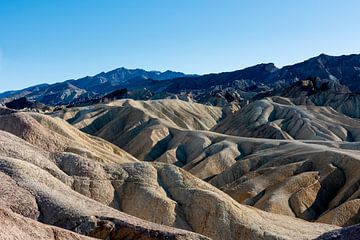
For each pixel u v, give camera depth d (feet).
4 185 130.93
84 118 583.99
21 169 141.90
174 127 504.02
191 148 438.81
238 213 165.48
